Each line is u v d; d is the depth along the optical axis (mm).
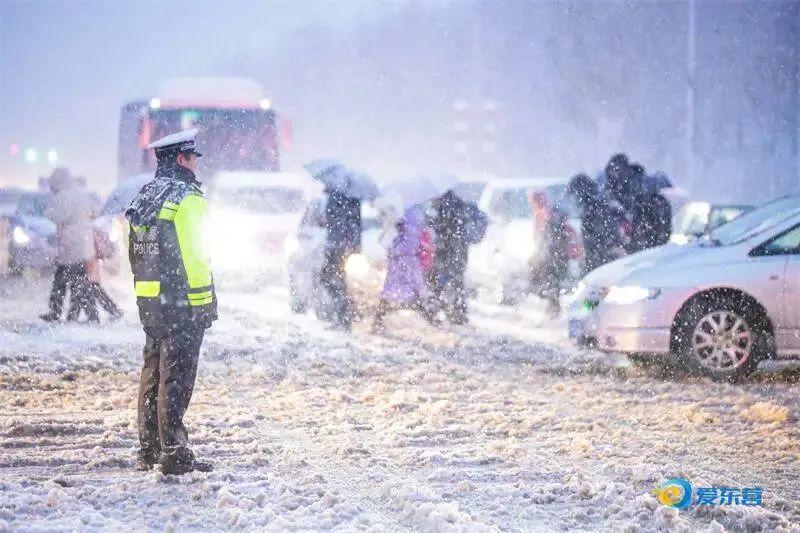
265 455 14570
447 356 23906
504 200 36688
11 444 15227
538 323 29797
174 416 13359
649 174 30641
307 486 13000
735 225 22984
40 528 11141
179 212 13266
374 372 21531
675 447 15250
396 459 14570
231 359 22891
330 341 25719
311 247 31328
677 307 21172
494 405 18266
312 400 18656
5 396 18875
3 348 23766
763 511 11906
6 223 45906
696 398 19188
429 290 29141
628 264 22375
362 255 29469
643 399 19062
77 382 20297
